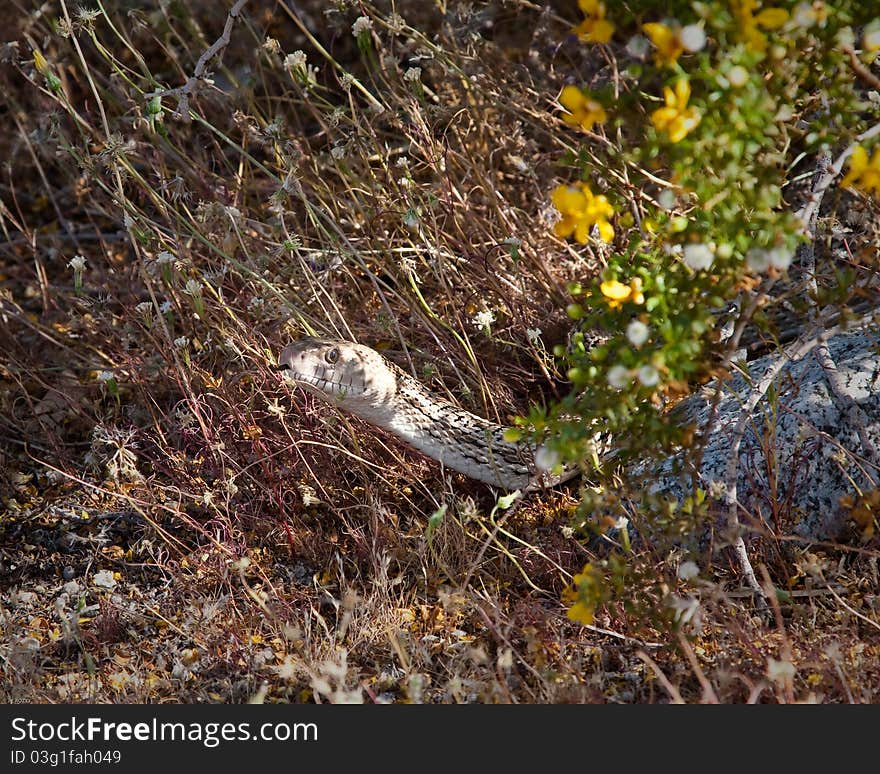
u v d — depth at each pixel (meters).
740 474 5.33
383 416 5.76
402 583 5.38
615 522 4.45
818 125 3.96
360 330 6.66
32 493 6.14
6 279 7.85
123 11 8.35
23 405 6.82
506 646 4.80
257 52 7.18
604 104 3.65
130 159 7.30
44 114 7.21
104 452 6.30
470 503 4.89
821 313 5.16
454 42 6.72
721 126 3.51
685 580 4.74
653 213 4.78
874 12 3.71
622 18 3.66
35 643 5.00
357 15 7.66
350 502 5.91
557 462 4.29
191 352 6.67
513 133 6.82
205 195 7.11
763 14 3.35
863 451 5.25
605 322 4.13
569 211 3.78
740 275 3.81
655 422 4.08
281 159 6.36
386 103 6.81
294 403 5.98
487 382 6.32
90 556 5.70
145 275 5.94
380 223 6.64
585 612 4.21
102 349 6.88
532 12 7.79
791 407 5.43
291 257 6.35
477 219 6.71
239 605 5.34
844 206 6.57
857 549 4.83
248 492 5.95
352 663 4.91
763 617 4.87
